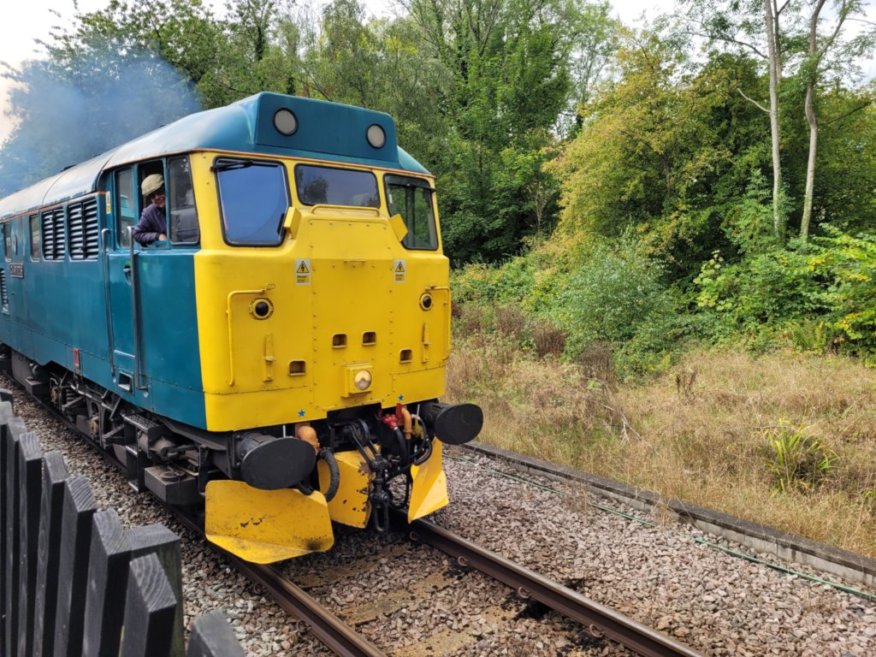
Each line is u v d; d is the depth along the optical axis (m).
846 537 5.18
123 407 6.12
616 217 15.96
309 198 4.90
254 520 4.72
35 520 2.63
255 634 4.11
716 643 3.96
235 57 19.06
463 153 22.28
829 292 11.23
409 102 19.58
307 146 4.96
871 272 10.37
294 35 19.69
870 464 6.17
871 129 14.58
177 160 4.73
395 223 5.29
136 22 19.12
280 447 4.32
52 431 8.41
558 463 7.12
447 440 5.45
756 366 10.53
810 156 13.07
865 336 10.81
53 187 7.62
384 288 5.16
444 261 5.65
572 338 12.52
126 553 1.80
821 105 14.12
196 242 4.54
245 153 4.66
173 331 4.71
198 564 5.00
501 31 27.73
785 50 14.43
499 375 10.98
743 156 14.36
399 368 5.32
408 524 5.54
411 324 5.38
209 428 4.45
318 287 4.77
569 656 3.91
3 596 3.29
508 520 5.72
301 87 19.12
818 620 4.21
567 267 17.02
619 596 4.51
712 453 6.85
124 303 5.47
